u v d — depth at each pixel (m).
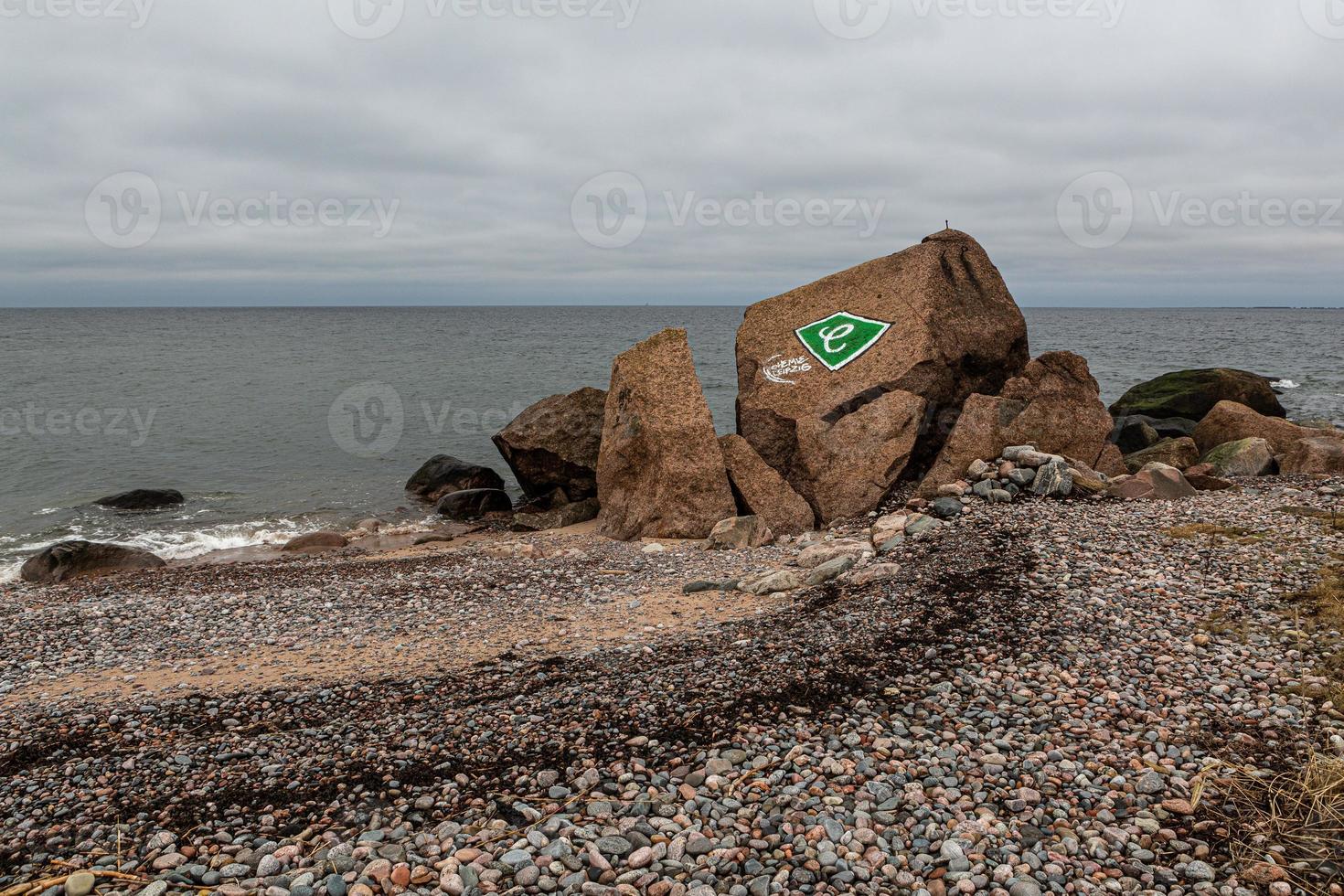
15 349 81.44
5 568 19.16
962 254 20.86
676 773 7.63
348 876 6.27
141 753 8.46
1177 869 6.15
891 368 19.03
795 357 20.09
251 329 139.00
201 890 6.18
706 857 6.46
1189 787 7.08
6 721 9.42
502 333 127.25
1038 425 18.28
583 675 10.08
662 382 18.47
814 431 18.39
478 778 7.73
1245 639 9.72
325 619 13.04
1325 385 49.12
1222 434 24.16
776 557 15.59
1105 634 10.12
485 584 14.60
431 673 10.59
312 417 40.44
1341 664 8.84
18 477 28.28
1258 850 6.29
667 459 17.97
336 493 26.81
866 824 6.75
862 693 9.00
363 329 141.50
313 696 9.94
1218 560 12.34
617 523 19.05
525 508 23.95
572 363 69.44
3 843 6.91
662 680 9.62
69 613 13.77
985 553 13.39
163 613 13.65
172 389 49.59
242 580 15.98
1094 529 14.30
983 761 7.61
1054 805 6.94
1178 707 8.34
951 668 9.46
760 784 7.37
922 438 18.55
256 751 8.40
